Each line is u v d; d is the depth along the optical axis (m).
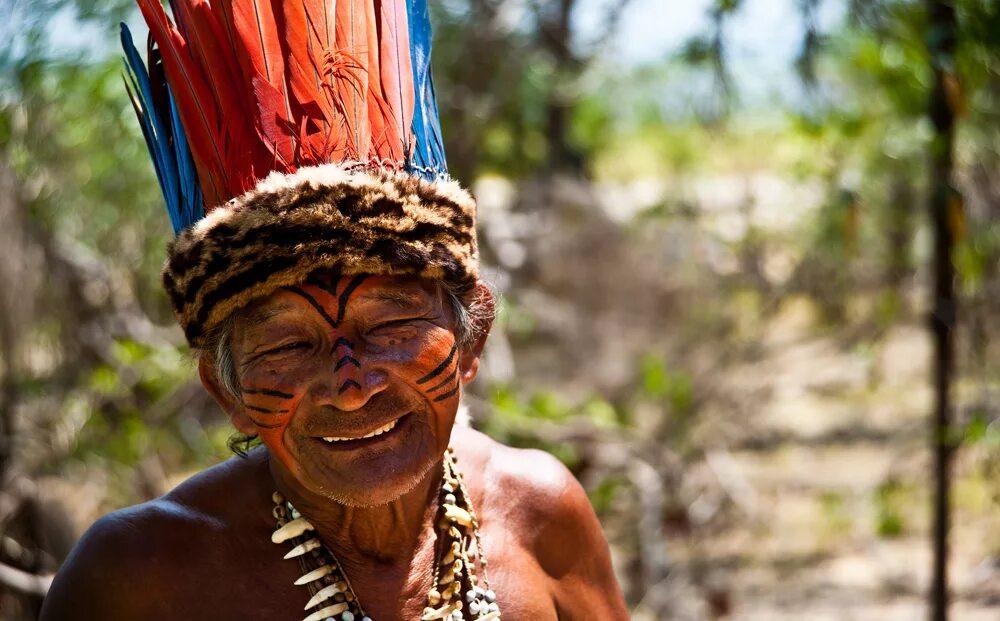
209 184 1.63
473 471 1.84
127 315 4.60
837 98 4.53
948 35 3.13
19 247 4.04
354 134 1.62
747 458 6.01
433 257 1.56
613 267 6.18
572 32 4.79
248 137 1.61
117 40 3.92
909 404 6.32
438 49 4.63
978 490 5.35
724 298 6.06
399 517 1.70
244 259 1.51
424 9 1.86
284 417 1.56
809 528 5.38
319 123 1.61
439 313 1.61
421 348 1.57
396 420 1.58
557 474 1.90
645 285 6.18
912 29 3.42
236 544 1.67
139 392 4.64
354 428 1.54
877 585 4.88
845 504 5.46
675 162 6.36
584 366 6.01
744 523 5.39
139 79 1.75
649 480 4.84
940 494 3.43
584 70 4.88
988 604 4.59
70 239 4.47
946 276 3.41
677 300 6.16
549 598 1.83
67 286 4.32
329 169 1.53
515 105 5.01
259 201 1.51
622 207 6.52
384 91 1.67
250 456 1.76
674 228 6.25
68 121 4.06
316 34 1.63
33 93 3.91
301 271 1.51
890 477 5.25
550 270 6.27
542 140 6.46
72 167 4.21
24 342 4.11
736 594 4.82
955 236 3.37
